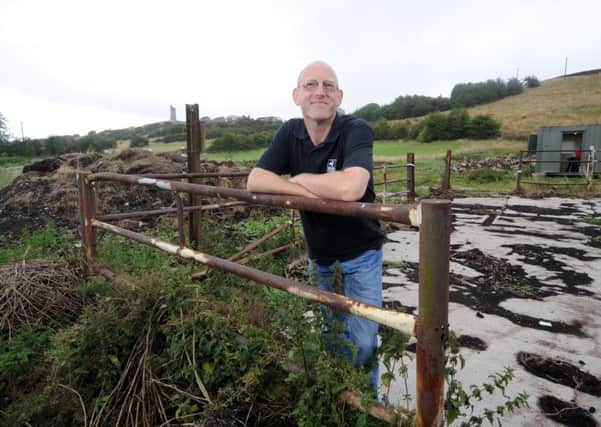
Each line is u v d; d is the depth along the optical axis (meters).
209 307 2.15
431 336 1.15
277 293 3.03
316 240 1.89
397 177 16.03
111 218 3.17
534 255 5.09
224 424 1.70
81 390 2.12
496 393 2.21
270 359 1.81
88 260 3.10
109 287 2.61
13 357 2.46
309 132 1.89
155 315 2.20
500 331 2.98
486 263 4.73
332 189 1.48
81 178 3.00
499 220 7.59
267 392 1.83
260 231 5.56
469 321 3.16
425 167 19.45
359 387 1.51
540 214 8.25
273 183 1.64
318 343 1.59
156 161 9.57
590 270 4.48
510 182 14.62
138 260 3.41
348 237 1.82
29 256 4.05
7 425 2.08
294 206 1.52
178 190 2.12
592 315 3.27
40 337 2.64
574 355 2.63
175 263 3.59
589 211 8.59
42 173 10.15
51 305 2.90
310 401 1.55
